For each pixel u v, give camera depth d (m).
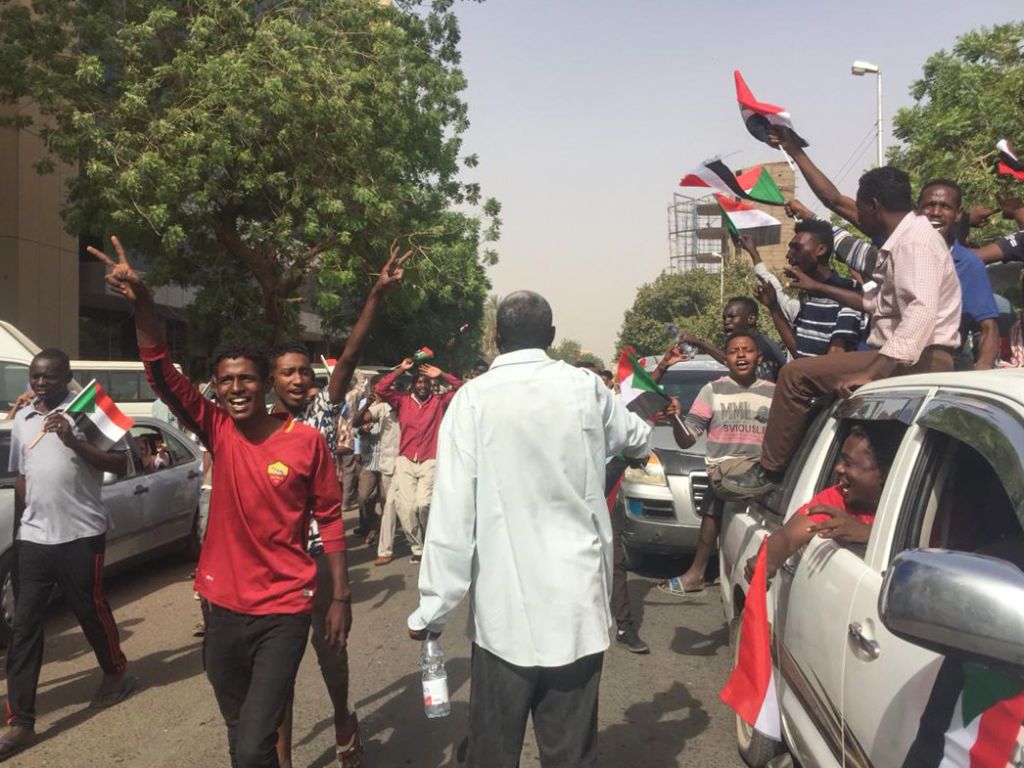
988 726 1.65
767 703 2.93
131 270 2.90
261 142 16.03
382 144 17.50
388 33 17.20
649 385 4.33
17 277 19.34
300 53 15.54
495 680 2.61
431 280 18.38
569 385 2.65
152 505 7.70
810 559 2.85
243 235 17.80
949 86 14.38
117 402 16.28
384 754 4.01
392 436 8.56
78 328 21.97
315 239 16.66
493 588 2.58
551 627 2.53
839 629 2.42
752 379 5.29
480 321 35.12
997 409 2.02
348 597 3.26
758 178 5.22
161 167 14.16
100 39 15.29
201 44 14.80
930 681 1.88
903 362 3.15
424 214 18.69
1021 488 1.78
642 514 7.03
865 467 2.85
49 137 15.34
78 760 4.04
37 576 4.36
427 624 2.61
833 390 3.42
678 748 4.03
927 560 1.56
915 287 3.16
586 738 2.62
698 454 7.06
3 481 6.18
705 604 6.54
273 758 2.90
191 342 19.38
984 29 14.62
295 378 3.84
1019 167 5.36
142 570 8.44
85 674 5.30
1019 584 1.45
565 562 2.56
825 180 4.54
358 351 3.95
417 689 4.85
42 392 4.56
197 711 4.63
